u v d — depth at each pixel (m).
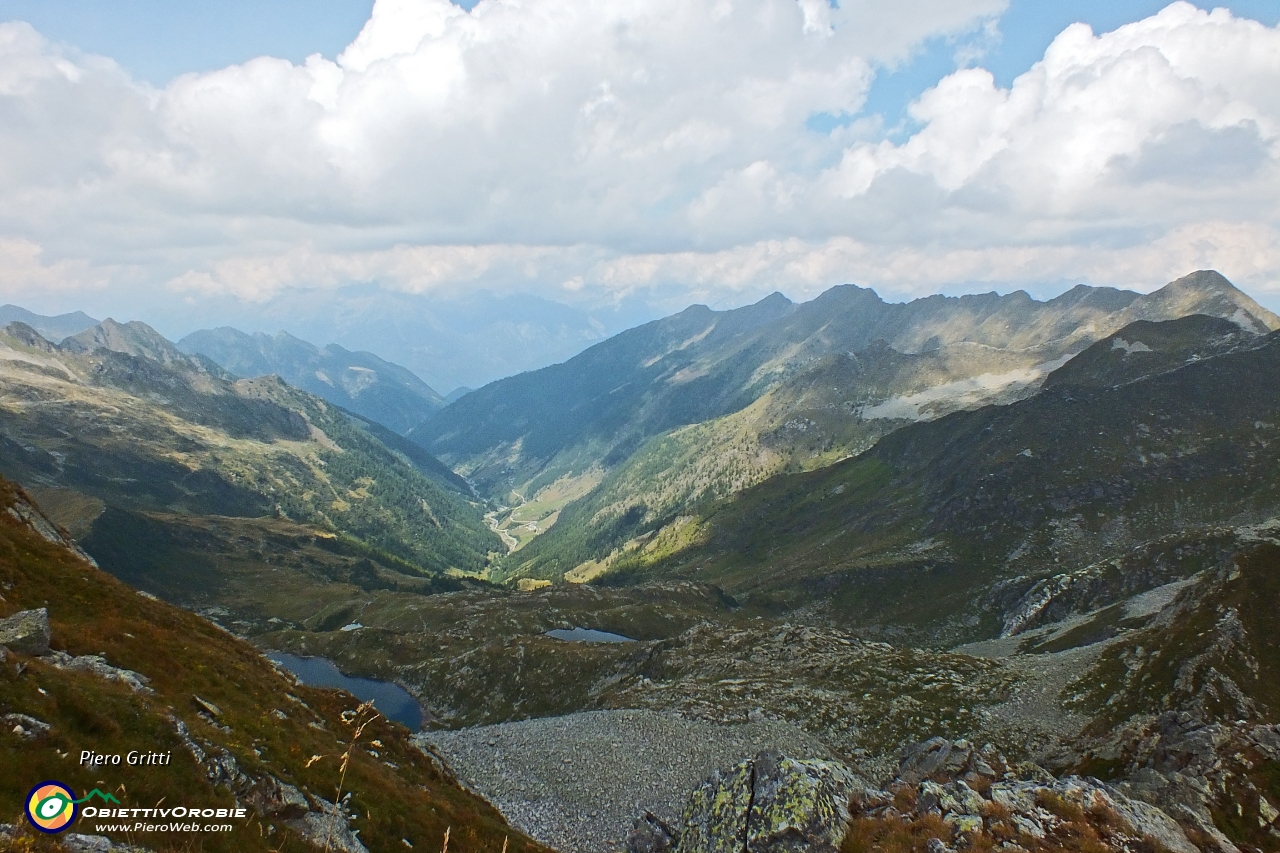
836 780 46.38
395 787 46.50
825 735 93.69
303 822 34.34
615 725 106.56
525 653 184.38
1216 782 54.47
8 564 46.19
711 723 102.38
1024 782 47.78
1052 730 81.31
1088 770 69.25
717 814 47.44
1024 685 95.25
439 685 186.25
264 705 47.00
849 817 43.47
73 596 47.81
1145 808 45.84
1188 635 85.19
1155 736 68.12
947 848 38.75
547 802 79.81
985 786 53.25
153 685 38.66
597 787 83.56
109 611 48.41
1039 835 40.31
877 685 106.69
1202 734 61.34
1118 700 81.06
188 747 31.47
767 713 103.06
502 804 79.06
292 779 37.38
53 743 26.02
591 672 166.12
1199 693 72.75
